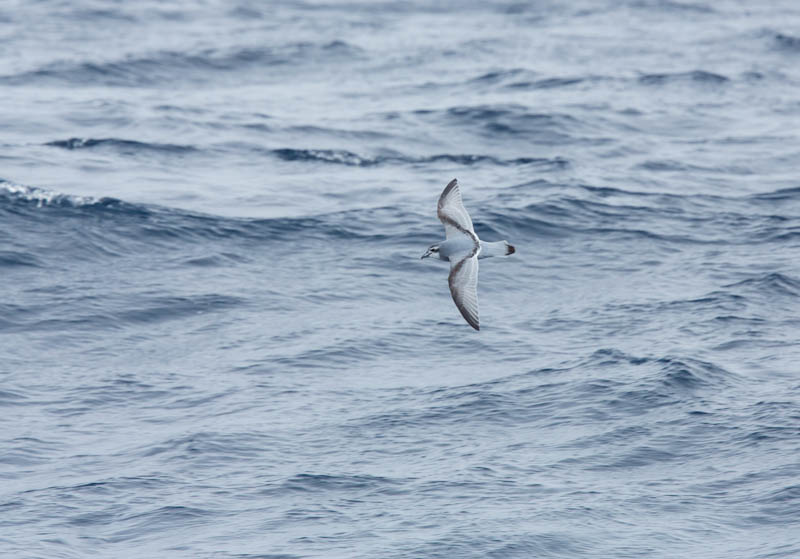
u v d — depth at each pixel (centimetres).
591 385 4272
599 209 6650
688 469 3641
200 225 6244
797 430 3825
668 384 4216
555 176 7375
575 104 9519
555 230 6319
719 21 14725
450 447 3856
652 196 6962
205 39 13288
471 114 9006
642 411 4038
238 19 15162
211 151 8006
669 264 5831
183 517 3397
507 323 5075
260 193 6969
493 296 5444
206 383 4425
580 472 3650
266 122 8881
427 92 10338
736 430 3859
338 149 8156
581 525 3303
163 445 3878
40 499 3512
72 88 10356
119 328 5000
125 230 6122
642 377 4300
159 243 6009
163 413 4162
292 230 6250
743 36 13300
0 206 6297
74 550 3228
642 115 9250
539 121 8838
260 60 12000
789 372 4366
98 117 8894
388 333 4950
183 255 5884
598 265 5853
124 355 4734
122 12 15262
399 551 3175
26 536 3291
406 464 3734
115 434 3997
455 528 3291
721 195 7025
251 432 3966
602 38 13400
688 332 4850
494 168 7700
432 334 4947
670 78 10706
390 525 3325
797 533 3225
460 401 4203
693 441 3812
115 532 3328
